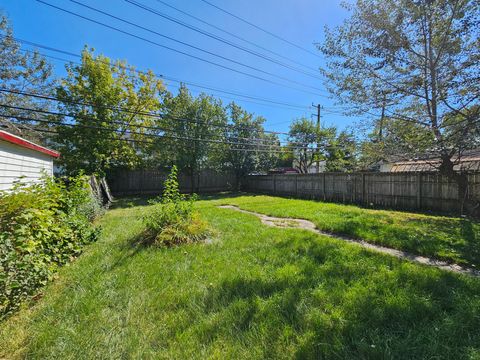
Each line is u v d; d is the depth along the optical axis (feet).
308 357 5.34
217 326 6.55
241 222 20.66
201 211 27.25
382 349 5.45
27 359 5.65
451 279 8.80
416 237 14.16
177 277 9.81
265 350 5.62
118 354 5.67
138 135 48.29
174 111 49.55
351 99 24.17
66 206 14.16
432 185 25.40
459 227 16.60
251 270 10.13
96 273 10.36
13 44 40.50
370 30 21.57
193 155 50.60
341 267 10.12
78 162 39.27
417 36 20.44
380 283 8.55
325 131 59.98
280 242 14.06
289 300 7.59
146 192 52.65
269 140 58.03
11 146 15.26
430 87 20.86
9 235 8.11
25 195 9.48
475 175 21.98
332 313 6.84
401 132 22.68
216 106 52.54
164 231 14.82
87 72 40.24
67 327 6.68
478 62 17.24
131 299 8.12
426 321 6.43
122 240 15.64
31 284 8.40
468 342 5.61
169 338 6.20
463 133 17.79
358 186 33.40
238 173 59.93
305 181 43.06
